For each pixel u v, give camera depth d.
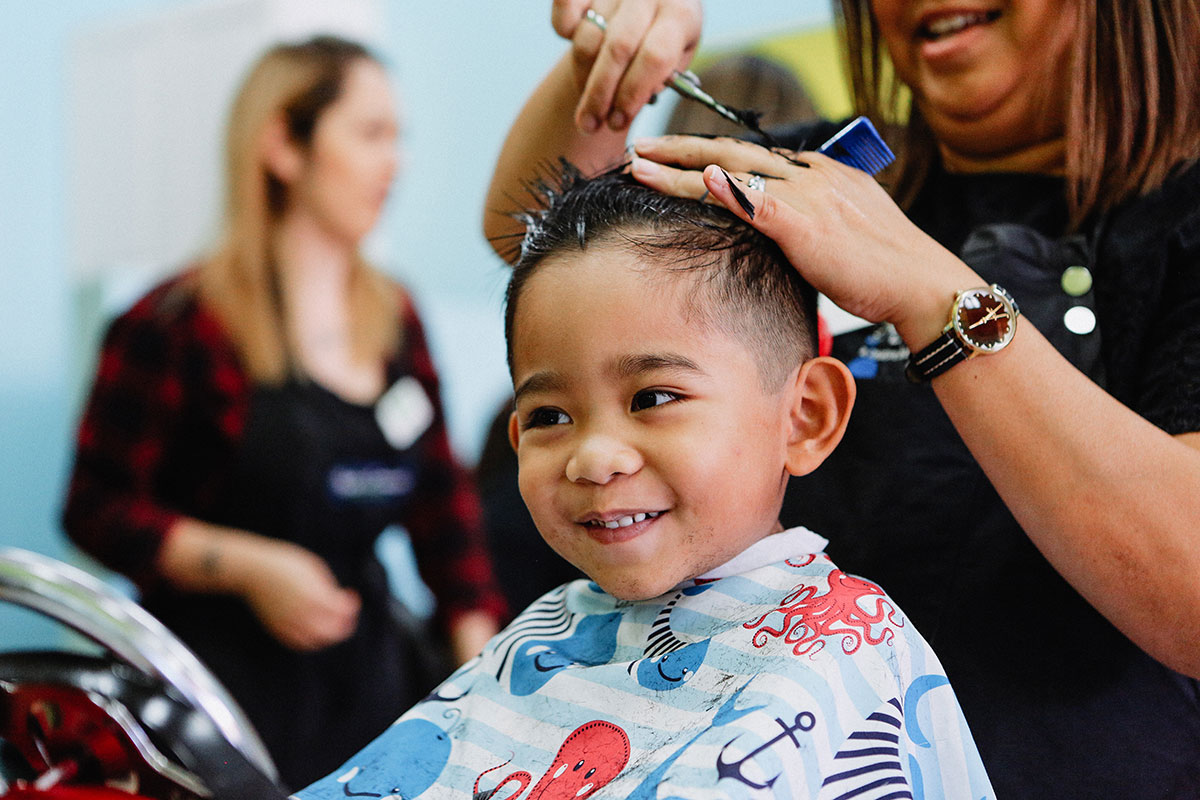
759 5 2.17
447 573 2.20
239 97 2.23
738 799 0.63
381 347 2.22
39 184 2.96
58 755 0.69
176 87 2.77
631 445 0.73
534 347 0.76
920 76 0.94
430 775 0.79
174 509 2.08
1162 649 0.74
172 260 2.79
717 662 0.73
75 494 2.02
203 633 2.00
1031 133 0.93
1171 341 0.80
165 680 0.83
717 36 2.04
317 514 2.09
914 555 0.87
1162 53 0.83
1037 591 0.83
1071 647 0.81
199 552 1.98
